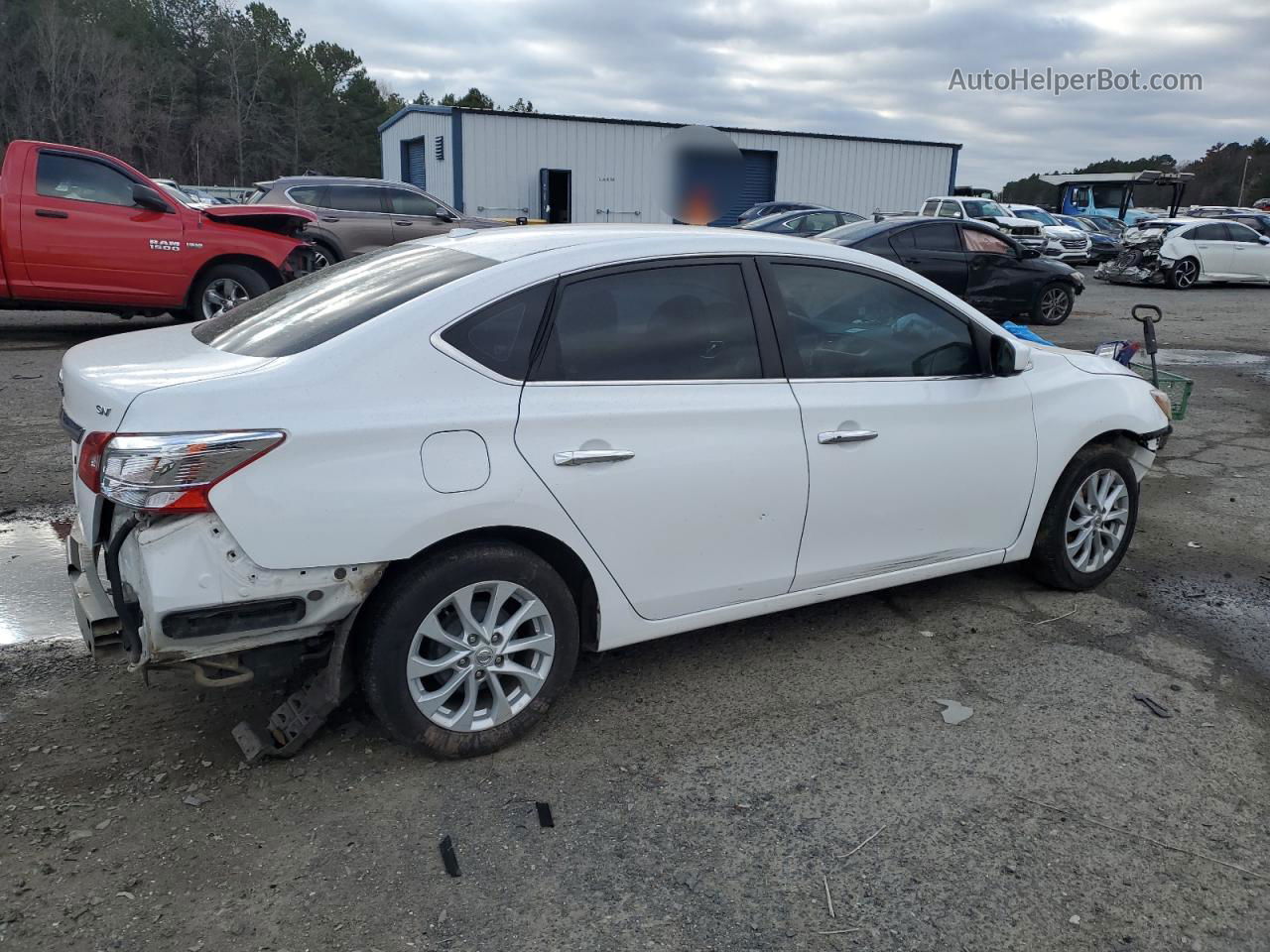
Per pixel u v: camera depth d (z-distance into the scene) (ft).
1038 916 8.25
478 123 90.27
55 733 10.53
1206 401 30.94
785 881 8.61
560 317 10.14
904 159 110.63
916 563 13.05
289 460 8.63
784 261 11.73
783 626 13.82
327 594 9.00
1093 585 15.19
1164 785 10.14
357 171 261.85
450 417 9.30
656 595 10.98
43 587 14.38
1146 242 73.61
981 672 12.53
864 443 11.94
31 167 30.63
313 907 8.11
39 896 8.10
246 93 233.55
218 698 11.32
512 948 7.75
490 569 9.78
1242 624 14.26
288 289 11.80
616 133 95.66
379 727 10.85
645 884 8.52
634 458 10.32
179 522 8.45
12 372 29.19
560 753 10.49
